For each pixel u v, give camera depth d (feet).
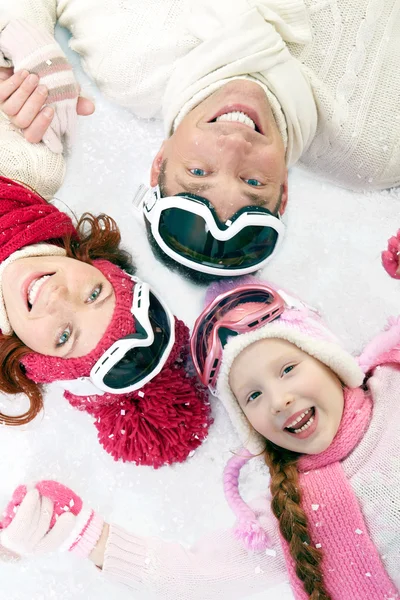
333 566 4.16
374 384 4.43
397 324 4.50
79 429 5.19
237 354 4.25
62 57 4.78
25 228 4.33
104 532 4.43
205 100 4.46
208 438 4.94
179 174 4.34
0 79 4.81
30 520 4.20
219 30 4.37
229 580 4.33
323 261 5.36
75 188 5.29
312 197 5.38
